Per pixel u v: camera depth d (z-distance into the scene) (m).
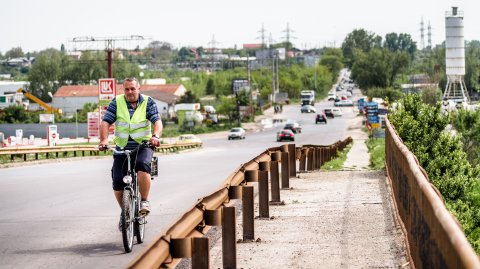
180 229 15.65
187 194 39.84
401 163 25.27
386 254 20.84
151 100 22.64
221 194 20.94
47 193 41.31
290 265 19.92
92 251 22.61
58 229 27.17
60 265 20.56
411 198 19.45
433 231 13.59
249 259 20.84
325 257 20.75
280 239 23.78
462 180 48.81
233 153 112.69
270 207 31.44
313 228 25.59
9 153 75.69
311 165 53.69
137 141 22.39
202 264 15.69
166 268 14.33
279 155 36.22
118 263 20.72
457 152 50.84
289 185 39.12
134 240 24.42
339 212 29.00
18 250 22.92
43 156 95.44
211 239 24.23
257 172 27.75
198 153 117.50
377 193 34.91
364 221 26.55
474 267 8.90
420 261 16.39
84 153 101.44
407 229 21.19
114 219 29.81
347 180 42.28
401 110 52.41
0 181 50.69
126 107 22.39
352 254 21.00
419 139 50.88
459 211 44.56
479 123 87.25
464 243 10.08
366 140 155.38
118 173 22.45
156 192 41.09
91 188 44.53
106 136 22.28
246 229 23.59
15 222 29.25
